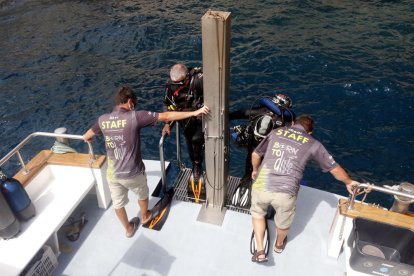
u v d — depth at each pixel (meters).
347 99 10.21
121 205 4.50
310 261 4.53
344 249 4.55
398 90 10.43
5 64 12.75
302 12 15.48
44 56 13.20
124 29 14.77
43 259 4.34
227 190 5.47
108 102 10.63
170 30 14.53
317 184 7.74
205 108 4.13
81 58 13.00
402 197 4.08
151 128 9.41
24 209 4.44
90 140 4.66
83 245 4.82
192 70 4.62
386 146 8.64
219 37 3.63
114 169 4.21
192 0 17.11
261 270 4.45
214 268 4.48
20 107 10.58
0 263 4.08
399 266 3.82
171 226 4.99
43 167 5.00
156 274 4.45
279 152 3.96
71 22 15.68
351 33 13.60
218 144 4.45
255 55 12.47
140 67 12.28
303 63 11.91
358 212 4.19
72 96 10.96
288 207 4.01
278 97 4.58
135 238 4.87
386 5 15.69
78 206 5.38
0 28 15.53
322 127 9.24
